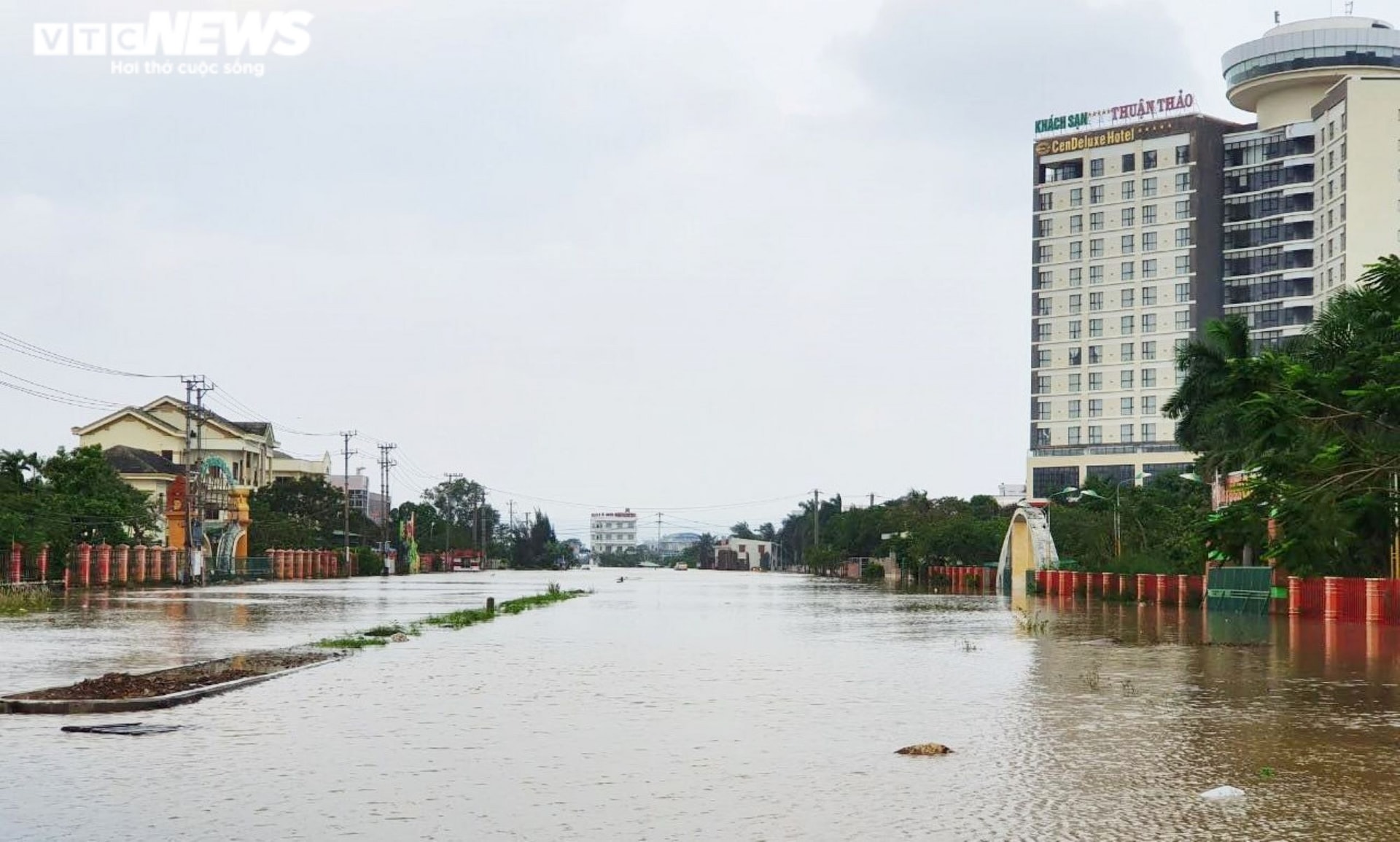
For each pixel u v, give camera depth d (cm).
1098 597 7575
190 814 1294
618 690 2400
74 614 5178
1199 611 5744
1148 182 14750
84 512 8950
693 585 11750
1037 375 15338
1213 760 1603
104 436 12938
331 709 2097
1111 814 1289
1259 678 2611
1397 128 12588
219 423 14088
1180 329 14500
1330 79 13888
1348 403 4472
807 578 15712
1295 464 4359
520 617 5209
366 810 1316
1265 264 14250
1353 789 1421
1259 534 4591
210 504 10244
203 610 5519
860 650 3434
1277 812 1298
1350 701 2219
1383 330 4672
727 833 1216
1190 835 1201
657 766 1573
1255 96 14462
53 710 2045
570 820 1271
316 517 14338
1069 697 2284
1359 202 12619
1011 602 7019
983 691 2386
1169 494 9875
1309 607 5012
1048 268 15325
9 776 1496
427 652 3325
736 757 1642
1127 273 14862
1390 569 5056
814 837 1199
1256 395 4459
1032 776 1502
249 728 1886
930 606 6525
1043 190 15388
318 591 8319
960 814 1295
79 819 1270
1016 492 16725
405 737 1802
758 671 2816
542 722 1952
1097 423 14962
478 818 1281
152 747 1709
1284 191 14112
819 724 1941
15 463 8906
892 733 1848
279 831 1223
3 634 3931
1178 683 2514
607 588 10050
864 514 16700
